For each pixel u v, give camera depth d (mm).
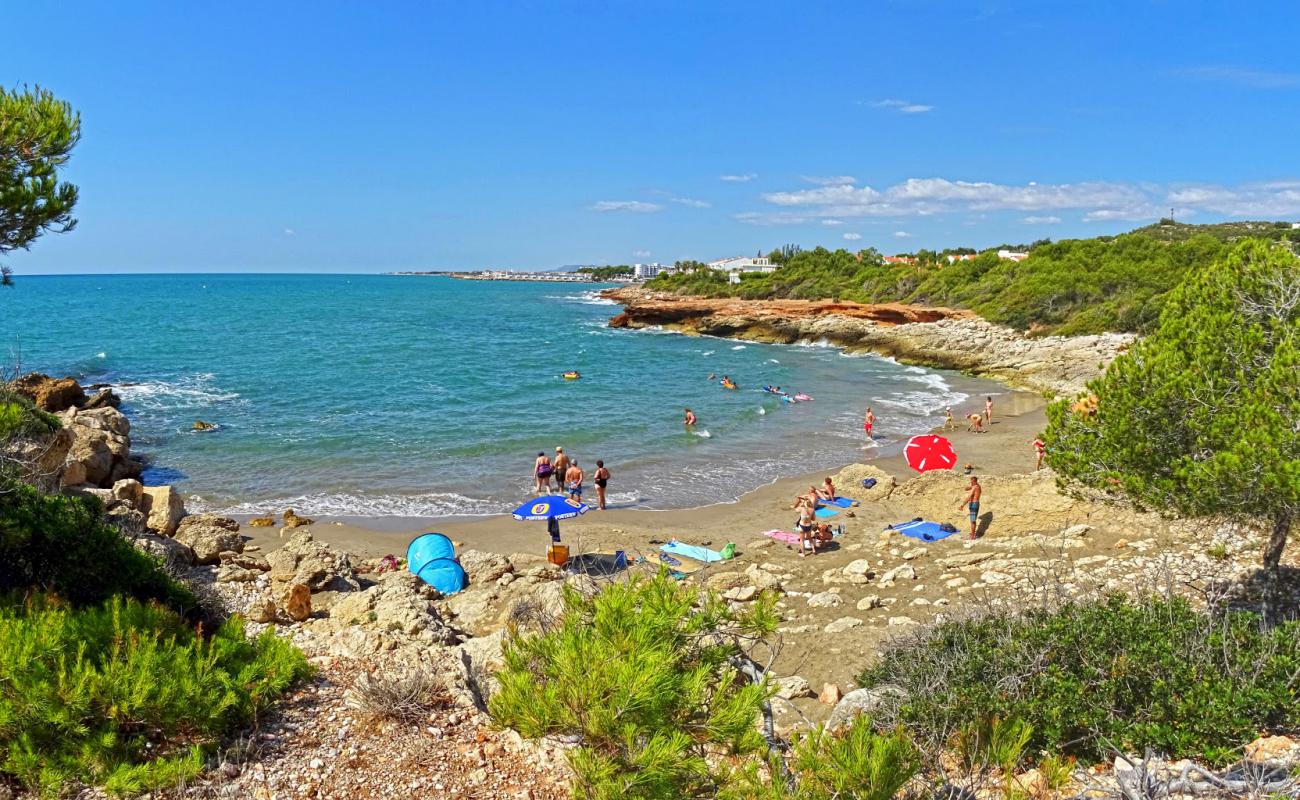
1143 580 12711
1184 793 5215
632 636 5215
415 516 20859
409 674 8367
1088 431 11195
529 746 7168
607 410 37188
